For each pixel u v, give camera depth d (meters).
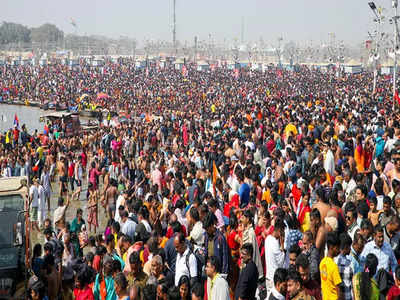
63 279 10.12
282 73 91.50
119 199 14.39
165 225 12.04
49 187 21.02
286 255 9.51
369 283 7.85
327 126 21.31
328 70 107.56
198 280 8.80
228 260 9.34
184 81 84.00
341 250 8.05
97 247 10.40
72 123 41.62
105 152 27.78
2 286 9.44
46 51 192.00
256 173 13.30
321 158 15.52
